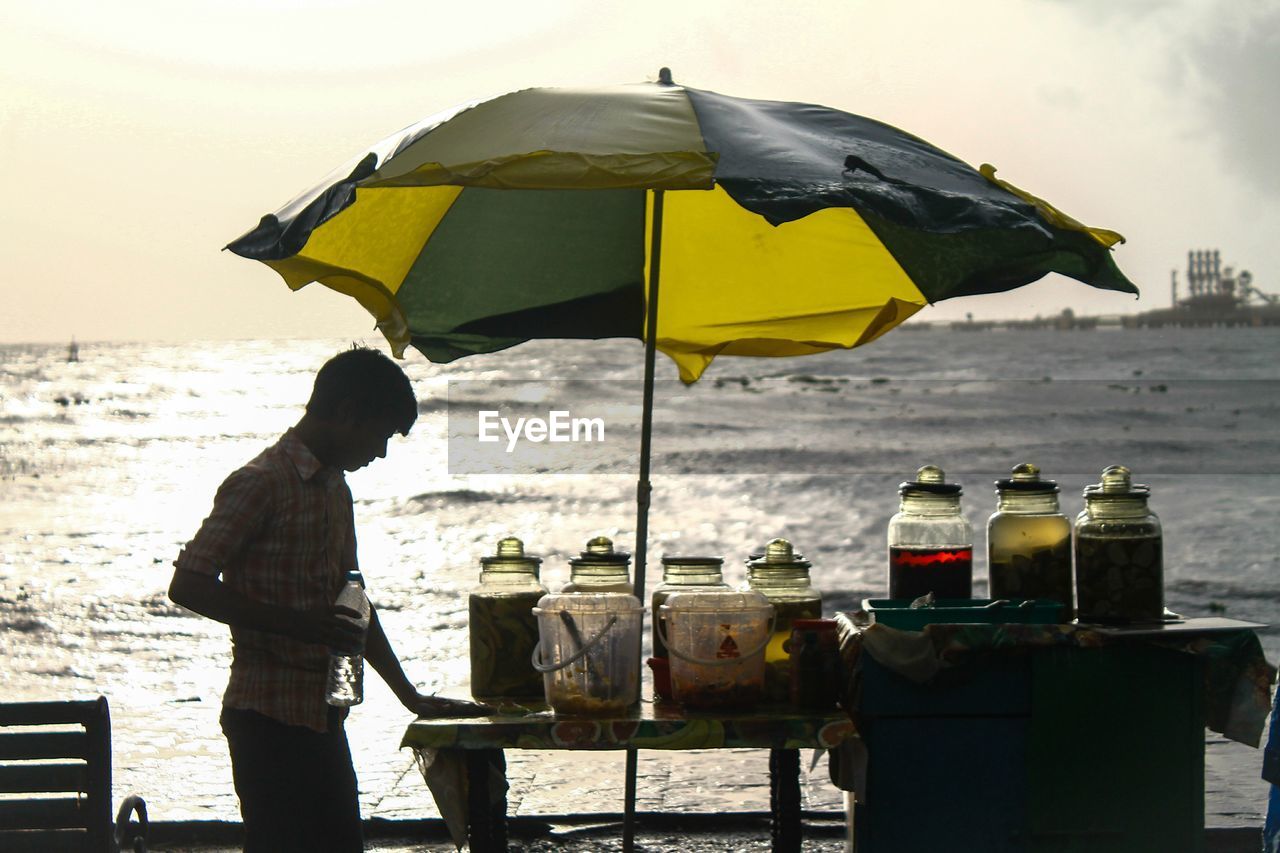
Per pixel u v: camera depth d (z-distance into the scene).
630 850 5.70
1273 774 4.81
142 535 33.12
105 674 15.07
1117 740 4.88
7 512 39.59
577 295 6.57
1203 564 24.52
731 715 4.84
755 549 27.91
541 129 4.65
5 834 5.11
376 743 10.80
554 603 4.82
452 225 6.24
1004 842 4.88
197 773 9.98
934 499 5.43
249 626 4.49
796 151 4.62
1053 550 5.25
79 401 113.00
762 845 7.75
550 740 4.70
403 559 28.14
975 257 5.18
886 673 4.85
